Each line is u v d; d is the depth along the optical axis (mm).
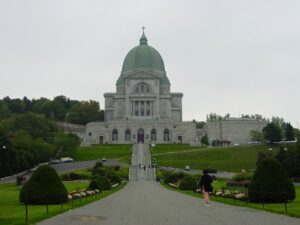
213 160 170750
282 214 33375
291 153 115625
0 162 114312
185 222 28406
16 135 157250
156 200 48781
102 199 51719
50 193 42969
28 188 43031
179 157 175000
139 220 29578
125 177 124812
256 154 182125
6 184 92750
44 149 157500
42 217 31766
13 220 30719
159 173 127500
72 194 50812
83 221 29375
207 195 40719
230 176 119875
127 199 50812
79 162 166000
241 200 47844
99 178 75062
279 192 42781
